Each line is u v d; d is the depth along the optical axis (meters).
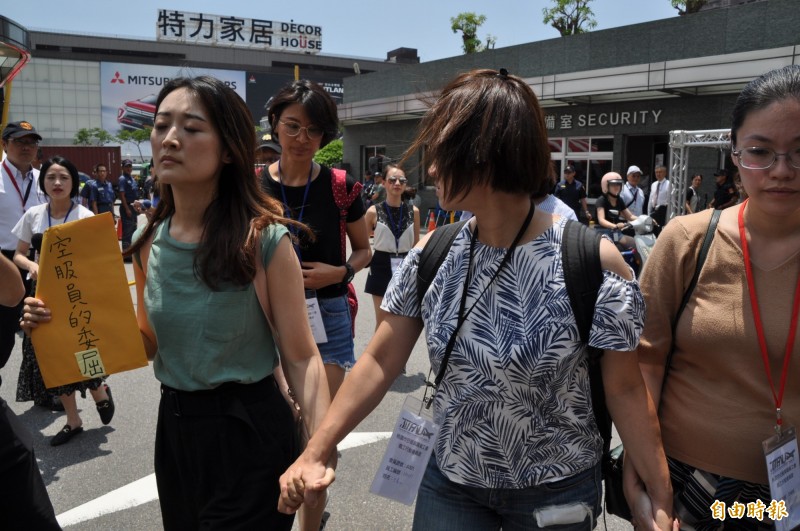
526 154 1.52
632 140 16.70
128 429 4.48
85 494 3.60
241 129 1.93
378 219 5.60
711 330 1.71
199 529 1.93
